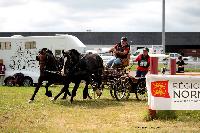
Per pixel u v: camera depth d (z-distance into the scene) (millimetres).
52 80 18609
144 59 18984
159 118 13094
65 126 12055
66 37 29750
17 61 30344
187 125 12070
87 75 18031
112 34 85375
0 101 18328
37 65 30031
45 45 29969
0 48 30516
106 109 15703
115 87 18812
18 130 11367
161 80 13047
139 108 15992
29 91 24000
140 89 18922
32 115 14148
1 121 12906
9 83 30219
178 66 30438
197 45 84812
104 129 11484
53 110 15391
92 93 21906
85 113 14633
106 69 19422
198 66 46688
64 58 18141
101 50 50938
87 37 84125
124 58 19641
